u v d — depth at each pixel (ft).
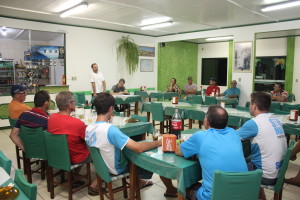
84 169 11.94
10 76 21.76
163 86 32.53
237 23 23.18
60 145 8.17
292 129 10.61
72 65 24.25
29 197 3.96
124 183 8.43
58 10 18.51
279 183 6.79
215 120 6.00
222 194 4.89
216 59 34.76
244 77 24.18
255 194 5.08
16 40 29.37
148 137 16.31
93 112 13.03
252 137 7.32
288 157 6.56
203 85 36.73
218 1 16.20
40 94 9.30
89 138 7.04
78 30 24.32
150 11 18.76
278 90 21.91
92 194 9.34
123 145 6.57
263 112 7.59
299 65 27.12
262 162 7.09
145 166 6.48
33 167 12.15
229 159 5.53
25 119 9.04
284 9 17.94
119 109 23.32
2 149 14.87
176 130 8.13
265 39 29.60
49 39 27.99
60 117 8.40
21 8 17.88
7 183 4.50
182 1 16.21
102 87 22.40
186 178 5.70
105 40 26.40
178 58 34.01
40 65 22.67
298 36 26.86
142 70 30.35
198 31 27.12
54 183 9.14
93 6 17.34
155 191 9.68
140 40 29.68
